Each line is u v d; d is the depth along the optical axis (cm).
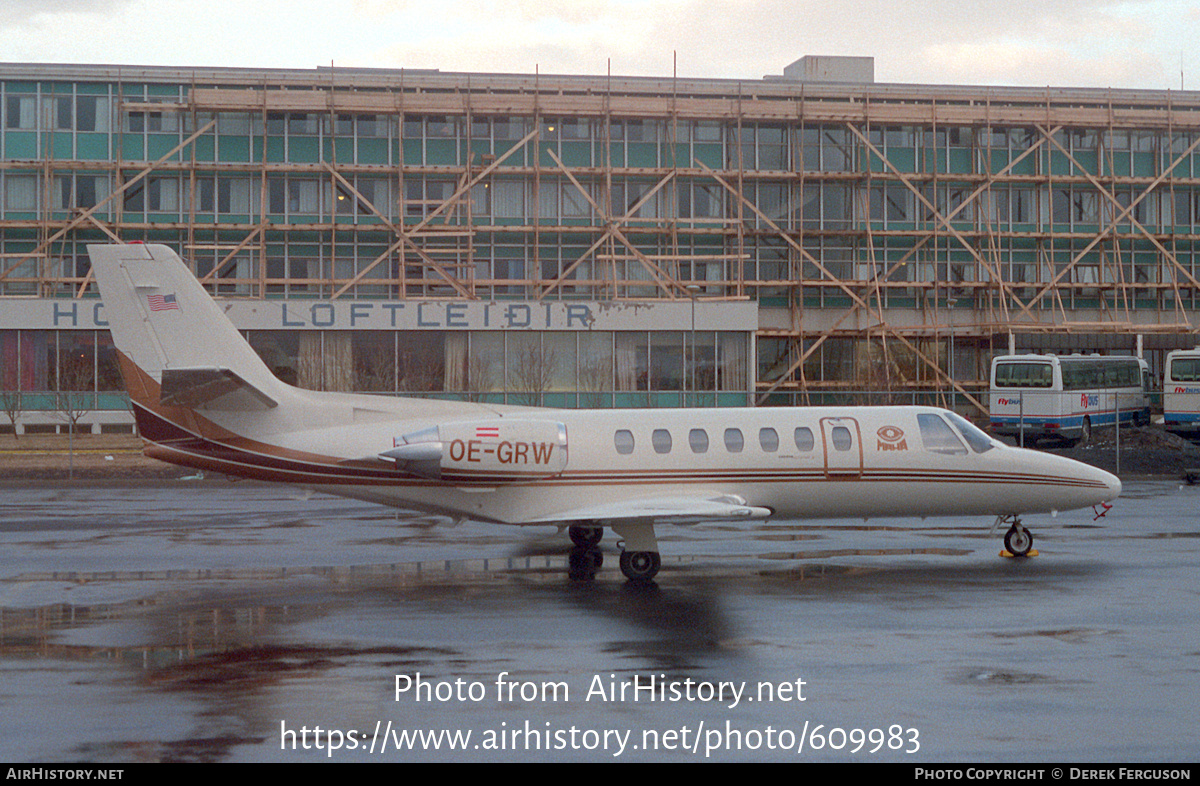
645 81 6003
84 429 5106
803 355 5988
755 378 5409
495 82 5916
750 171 5938
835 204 6097
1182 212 6300
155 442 1897
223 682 1188
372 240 5816
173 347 1895
